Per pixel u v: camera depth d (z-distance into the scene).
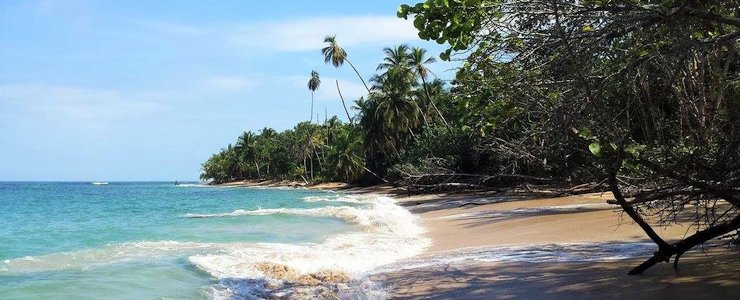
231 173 130.50
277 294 8.12
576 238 11.14
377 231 16.94
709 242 8.69
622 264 7.87
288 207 32.22
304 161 95.25
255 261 10.95
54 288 8.83
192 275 9.73
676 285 6.28
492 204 23.91
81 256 12.39
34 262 11.62
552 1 4.30
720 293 5.81
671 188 5.68
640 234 10.59
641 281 6.65
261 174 115.50
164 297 8.16
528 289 6.98
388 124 54.47
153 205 38.88
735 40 4.92
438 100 55.62
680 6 4.27
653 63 4.71
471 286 7.58
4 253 13.54
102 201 46.41
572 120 4.84
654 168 5.25
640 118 5.55
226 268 10.25
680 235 9.86
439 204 28.25
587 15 4.50
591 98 4.60
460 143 31.08
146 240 15.66
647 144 5.20
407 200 35.62
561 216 15.59
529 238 12.02
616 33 4.52
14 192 77.69
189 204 39.81
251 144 112.06
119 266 10.71
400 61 56.19
